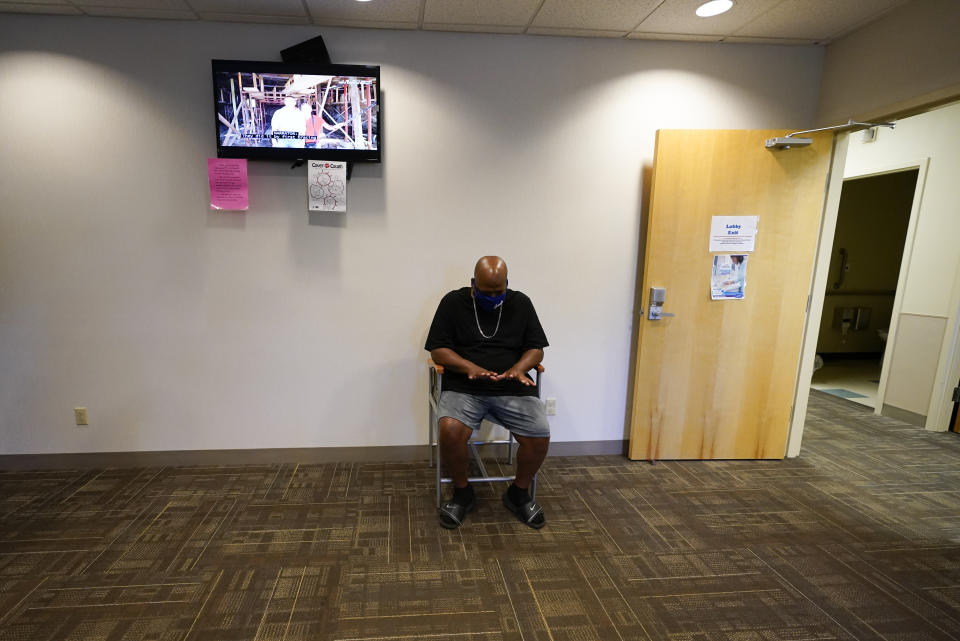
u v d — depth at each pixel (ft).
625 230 8.68
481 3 6.89
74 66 7.34
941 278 10.84
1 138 7.41
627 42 8.16
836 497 7.73
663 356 8.64
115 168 7.63
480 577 5.67
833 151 8.41
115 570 5.66
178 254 7.95
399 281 8.39
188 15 7.25
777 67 8.50
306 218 8.07
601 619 5.06
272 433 8.58
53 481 7.82
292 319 8.32
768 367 8.80
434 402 8.22
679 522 6.93
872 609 5.28
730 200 8.23
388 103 7.91
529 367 7.02
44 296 7.84
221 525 6.62
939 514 7.27
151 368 8.20
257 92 7.47
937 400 10.82
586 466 8.76
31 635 4.69
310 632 4.81
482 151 8.18
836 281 17.93
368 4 6.93
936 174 10.96
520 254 8.54
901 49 7.11
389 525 6.72
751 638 4.84
